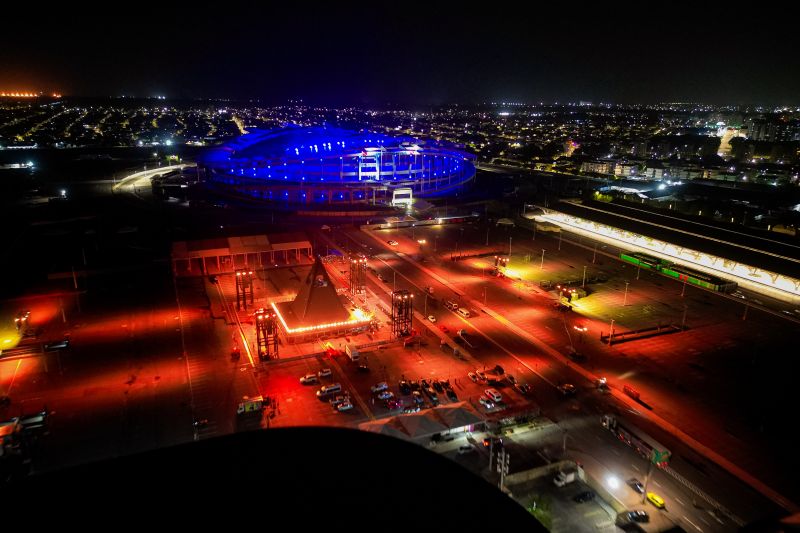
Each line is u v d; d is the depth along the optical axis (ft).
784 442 216.13
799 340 305.73
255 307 351.87
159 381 260.42
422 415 220.43
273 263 441.68
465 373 269.64
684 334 313.53
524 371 271.49
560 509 178.09
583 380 262.88
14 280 398.42
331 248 490.08
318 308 310.24
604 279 407.85
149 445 212.23
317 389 254.27
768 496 186.39
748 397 247.91
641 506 179.83
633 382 260.83
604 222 525.34
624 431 215.51
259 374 267.59
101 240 498.69
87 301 361.51
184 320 331.57
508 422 226.58
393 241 512.22
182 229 543.80
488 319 334.24
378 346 298.15
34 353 287.28
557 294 376.27
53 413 233.35
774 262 393.09
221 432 220.84
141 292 377.50
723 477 195.62
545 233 542.98
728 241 443.32
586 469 198.08
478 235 536.42
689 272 406.21
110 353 288.30
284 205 652.07
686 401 244.63
